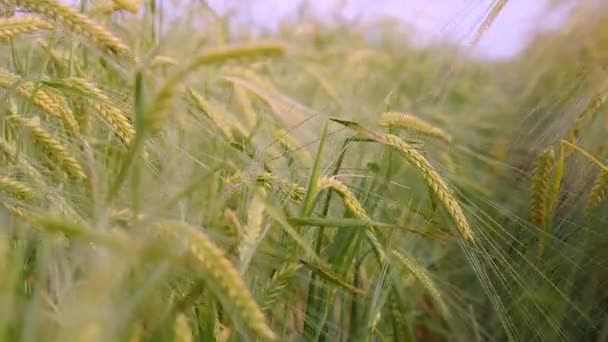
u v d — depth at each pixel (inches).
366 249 33.9
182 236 23.0
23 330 21.8
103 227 23.5
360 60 67.4
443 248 40.4
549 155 34.3
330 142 35.4
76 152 29.5
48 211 27.4
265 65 59.7
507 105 61.5
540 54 51.1
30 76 29.4
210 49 21.2
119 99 32.2
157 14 39.6
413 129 35.3
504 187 42.6
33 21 27.9
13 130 29.2
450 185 35.5
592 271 36.6
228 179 28.9
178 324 24.8
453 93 73.9
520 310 35.1
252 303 22.4
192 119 33.6
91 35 27.4
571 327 36.1
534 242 37.4
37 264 26.0
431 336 38.1
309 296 30.8
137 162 22.3
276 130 37.2
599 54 39.9
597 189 34.4
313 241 31.9
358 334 32.4
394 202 34.6
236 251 28.0
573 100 39.5
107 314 21.2
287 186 30.5
